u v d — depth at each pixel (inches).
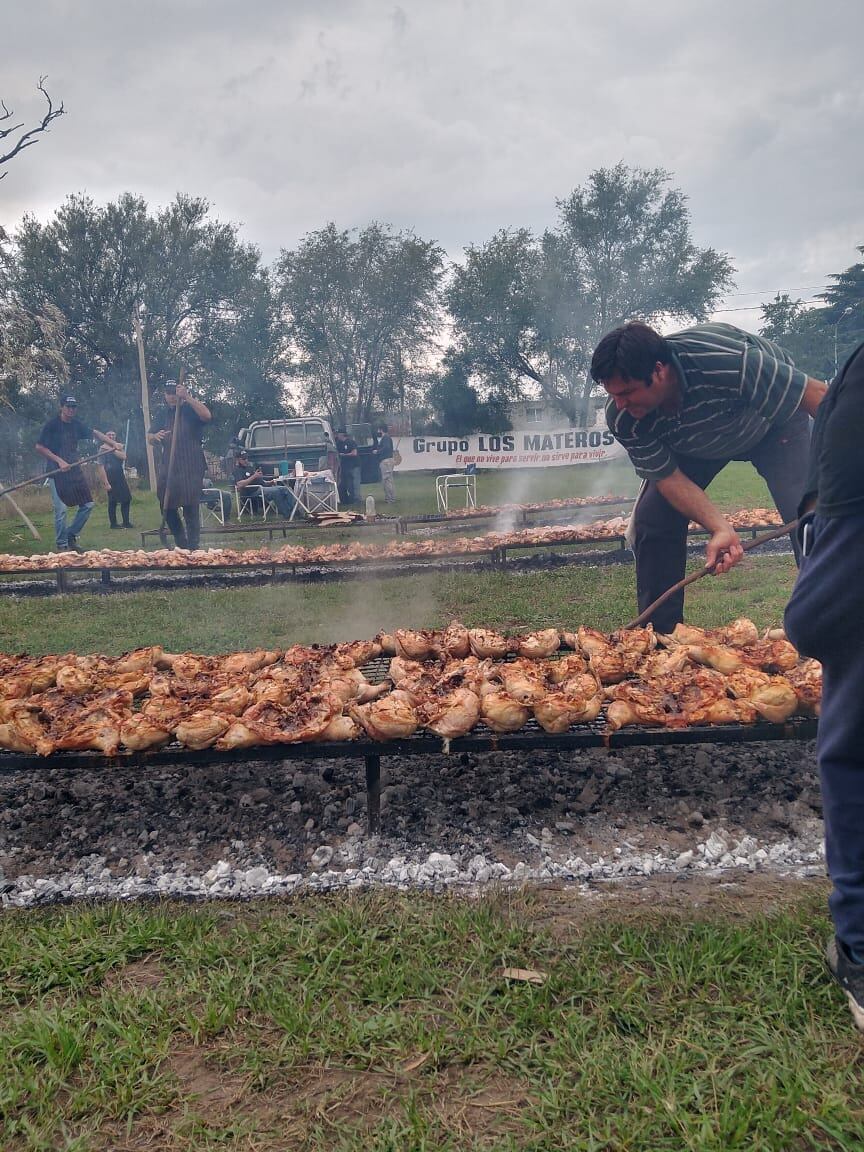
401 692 122.3
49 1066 73.2
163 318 1478.8
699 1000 77.3
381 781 135.6
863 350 69.8
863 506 70.2
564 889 103.5
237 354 1519.4
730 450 154.9
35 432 1286.9
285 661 154.4
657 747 145.4
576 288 1552.7
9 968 88.5
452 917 93.8
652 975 82.2
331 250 1540.4
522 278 1567.4
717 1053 71.1
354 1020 77.7
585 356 1582.2
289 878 109.0
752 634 149.6
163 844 121.6
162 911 100.4
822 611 72.6
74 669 143.3
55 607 306.3
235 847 118.9
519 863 110.0
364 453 815.7
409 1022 76.9
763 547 357.4
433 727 112.4
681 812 123.4
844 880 75.2
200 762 115.3
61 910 103.8
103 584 344.2
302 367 1622.8
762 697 112.7
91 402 1401.3
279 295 1560.0
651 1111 65.1
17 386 736.3
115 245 1439.5
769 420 141.4
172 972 86.9
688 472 169.9
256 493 642.2
